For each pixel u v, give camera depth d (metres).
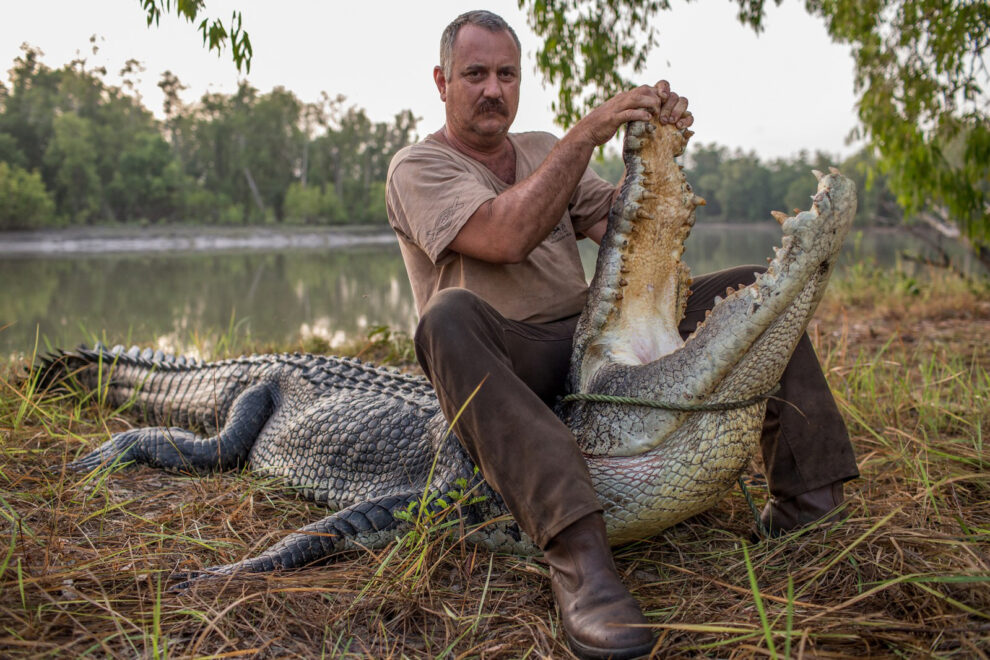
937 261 9.31
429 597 1.93
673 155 2.16
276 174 63.81
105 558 2.03
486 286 2.51
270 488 2.94
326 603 1.90
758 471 2.94
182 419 3.79
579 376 2.26
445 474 2.46
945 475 2.66
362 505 2.37
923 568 1.87
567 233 2.76
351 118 66.81
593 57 6.02
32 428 3.45
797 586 1.90
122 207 51.09
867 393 3.84
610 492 2.04
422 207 2.44
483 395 1.92
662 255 2.21
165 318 8.66
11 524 2.31
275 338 6.85
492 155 2.75
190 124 64.56
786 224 1.82
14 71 49.94
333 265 19.81
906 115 6.92
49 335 7.14
